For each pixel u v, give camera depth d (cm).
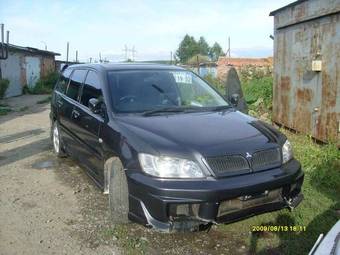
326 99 748
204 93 527
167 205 349
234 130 407
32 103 1861
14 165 678
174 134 388
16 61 2378
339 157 614
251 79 1662
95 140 479
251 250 378
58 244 398
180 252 377
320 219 432
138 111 462
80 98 576
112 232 413
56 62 3216
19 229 432
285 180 381
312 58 802
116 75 515
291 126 912
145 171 368
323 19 754
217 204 349
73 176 609
